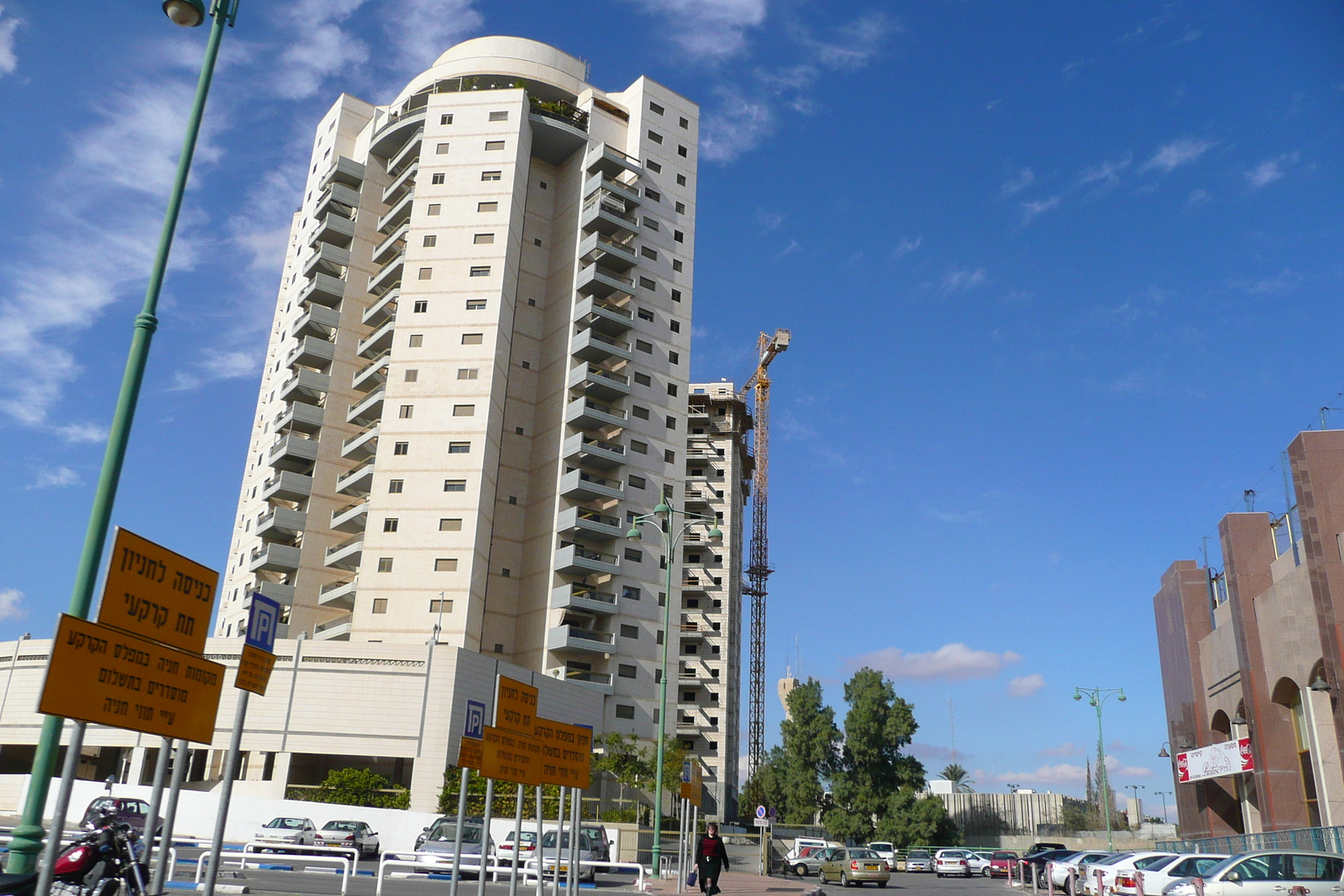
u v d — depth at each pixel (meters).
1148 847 73.19
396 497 67.88
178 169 11.68
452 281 73.31
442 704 55.44
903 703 83.00
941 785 126.06
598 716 67.75
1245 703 43.62
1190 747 53.88
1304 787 40.91
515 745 13.82
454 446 68.88
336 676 55.69
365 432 71.50
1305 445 37.72
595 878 28.58
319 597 70.88
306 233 86.19
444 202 75.56
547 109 81.50
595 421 73.94
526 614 71.50
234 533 85.00
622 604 71.38
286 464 76.62
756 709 130.00
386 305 75.75
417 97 81.38
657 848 29.94
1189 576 55.22
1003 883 46.56
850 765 84.00
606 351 75.00
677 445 77.62
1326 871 20.98
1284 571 41.78
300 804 41.28
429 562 66.19
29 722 55.66
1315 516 36.88
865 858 40.56
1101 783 62.00
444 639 64.12
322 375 76.25
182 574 9.33
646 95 84.38
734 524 111.88
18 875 9.04
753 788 101.44
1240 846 40.97
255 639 10.38
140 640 8.71
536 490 74.56
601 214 77.25
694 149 86.56
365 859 37.28
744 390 149.62
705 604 105.19
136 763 54.56
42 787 9.48
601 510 74.31
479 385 70.31
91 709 8.12
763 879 36.38
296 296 84.44
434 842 29.08
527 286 79.31
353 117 87.44
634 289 78.69
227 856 20.78
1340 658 35.31
